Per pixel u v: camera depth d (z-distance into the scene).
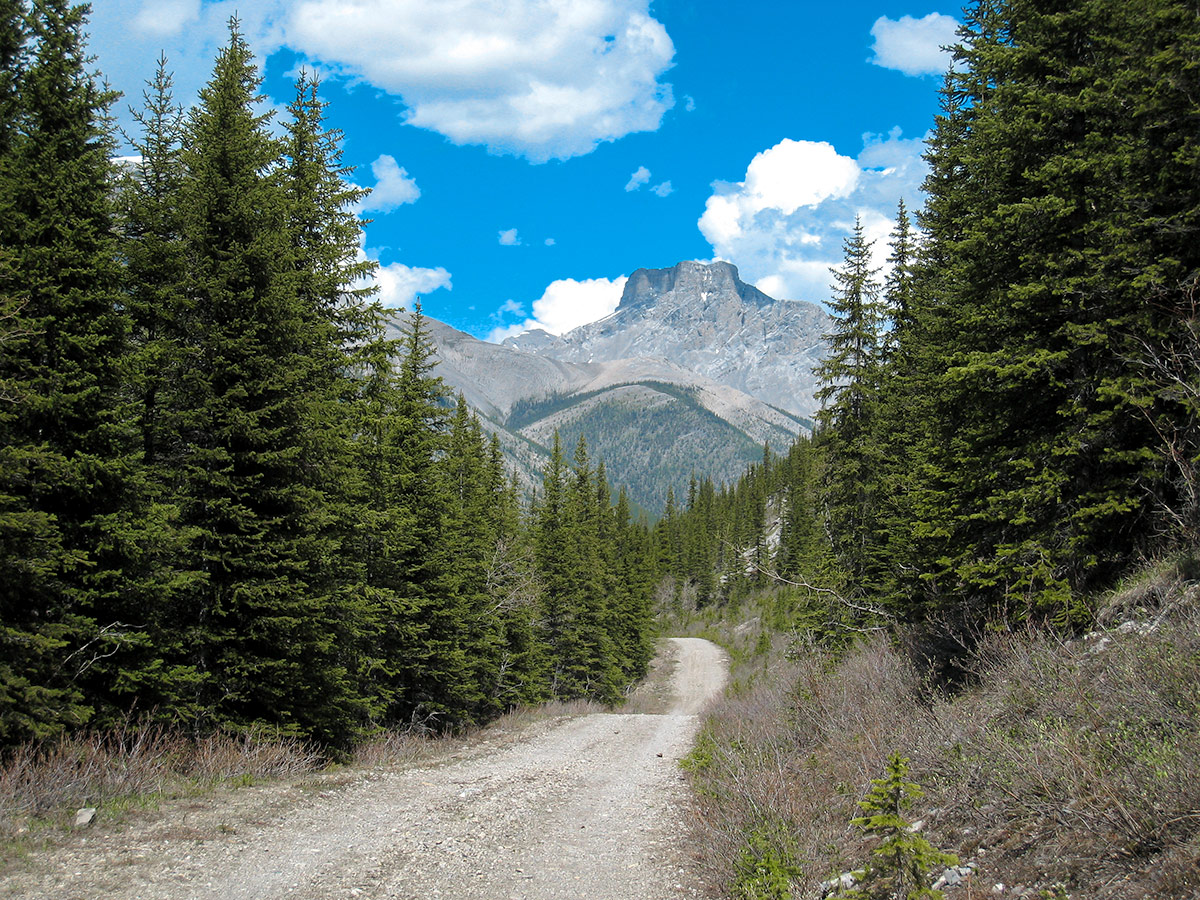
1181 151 9.05
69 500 10.45
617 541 61.62
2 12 10.34
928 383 11.84
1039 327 10.38
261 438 12.26
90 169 10.66
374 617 16.59
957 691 10.38
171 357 11.93
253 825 9.06
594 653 43.28
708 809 10.55
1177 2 9.53
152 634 11.21
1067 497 10.07
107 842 7.78
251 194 12.42
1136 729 5.98
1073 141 10.20
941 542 11.45
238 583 12.05
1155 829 4.79
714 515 113.19
